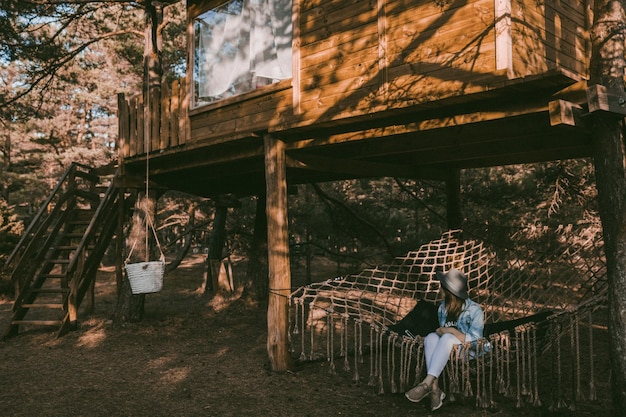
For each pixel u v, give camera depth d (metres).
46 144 25.61
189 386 5.79
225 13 7.65
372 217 13.61
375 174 8.28
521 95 4.73
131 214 11.07
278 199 6.55
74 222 10.01
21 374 6.37
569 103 4.27
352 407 5.09
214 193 11.52
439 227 14.67
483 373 4.86
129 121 9.59
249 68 7.20
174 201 20.06
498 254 7.99
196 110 7.89
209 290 14.83
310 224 14.27
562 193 12.73
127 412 5.00
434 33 5.08
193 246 33.28
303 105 6.30
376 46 5.57
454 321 5.23
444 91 4.94
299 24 6.40
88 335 8.55
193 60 8.10
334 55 6.00
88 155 23.61
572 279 7.10
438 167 9.47
